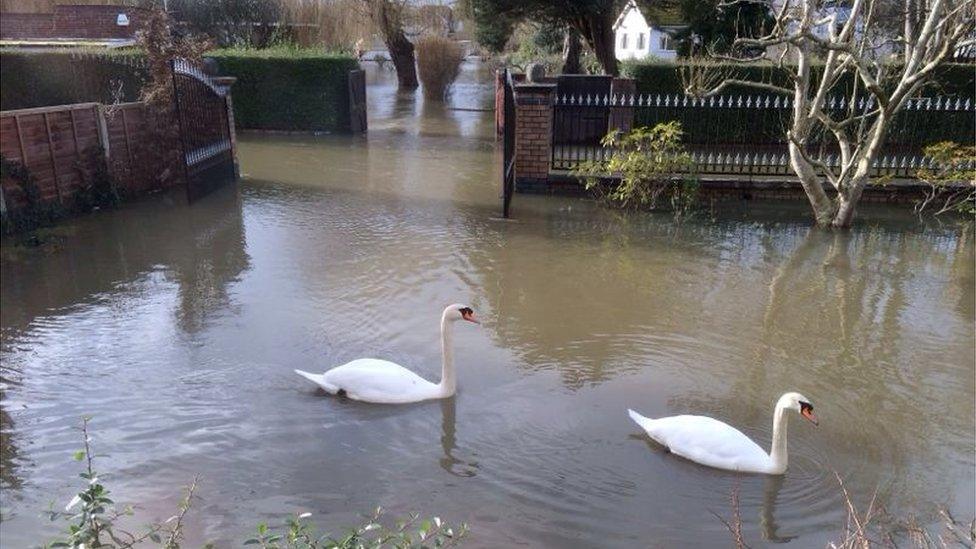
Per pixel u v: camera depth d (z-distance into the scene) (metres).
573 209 13.05
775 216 12.61
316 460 5.55
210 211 12.93
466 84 37.84
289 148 19.64
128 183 13.90
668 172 12.98
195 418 6.11
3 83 17.98
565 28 27.42
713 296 9.03
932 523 4.91
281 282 9.34
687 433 5.59
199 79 13.73
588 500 5.13
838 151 16.19
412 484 5.29
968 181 12.75
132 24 27.75
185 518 4.87
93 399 6.41
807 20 10.26
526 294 9.01
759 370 7.12
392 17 34.25
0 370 6.93
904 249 10.85
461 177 15.91
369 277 9.53
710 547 4.69
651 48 30.17
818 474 5.46
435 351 7.44
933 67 10.36
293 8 31.02
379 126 23.95
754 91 18.09
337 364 7.10
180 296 8.87
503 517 4.95
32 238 11.09
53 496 5.11
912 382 6.88
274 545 3.74
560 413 6.28
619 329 8.02
